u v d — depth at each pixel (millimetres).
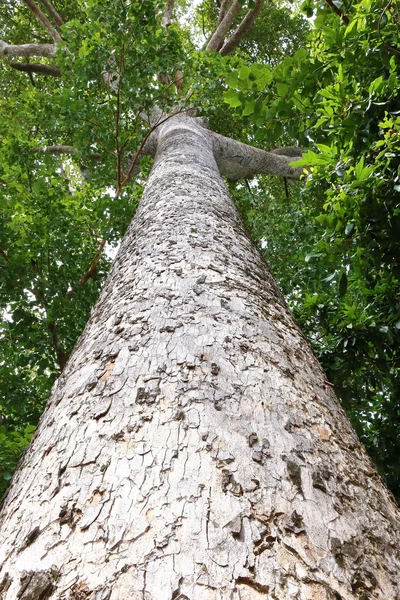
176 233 2197
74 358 1636
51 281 4742
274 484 899
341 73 2607
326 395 1458
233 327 1441
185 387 1136
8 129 6348
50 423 1264
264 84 2805
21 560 801
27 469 1170
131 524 792
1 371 4469
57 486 935
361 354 3379
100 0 5133
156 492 850
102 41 5387
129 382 1188
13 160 5250
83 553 758
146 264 1927
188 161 3787
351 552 824
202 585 679
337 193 2668
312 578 734
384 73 2682
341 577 764
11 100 7664
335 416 1362
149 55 5496
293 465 970
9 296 4676
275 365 1345
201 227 2291
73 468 960
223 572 704
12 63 9047
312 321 4016
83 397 1218
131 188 5777
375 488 1126
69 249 5090
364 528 913
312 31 2916
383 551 884
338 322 3617
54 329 4652
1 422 4770
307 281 5383
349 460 1147
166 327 1409
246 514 812
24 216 4766
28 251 4695
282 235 6445
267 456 969
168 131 5695
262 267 2330
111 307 1730
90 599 672
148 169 6777
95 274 5715
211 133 6672
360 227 2643
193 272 1786
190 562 715
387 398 3895
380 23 2426
